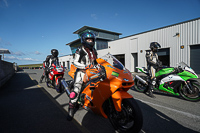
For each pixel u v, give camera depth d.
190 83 3.90
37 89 5.74
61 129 2.30
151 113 2.99
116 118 2.24
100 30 29.81
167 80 4.14
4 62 8.09
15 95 4.68
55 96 4.52
